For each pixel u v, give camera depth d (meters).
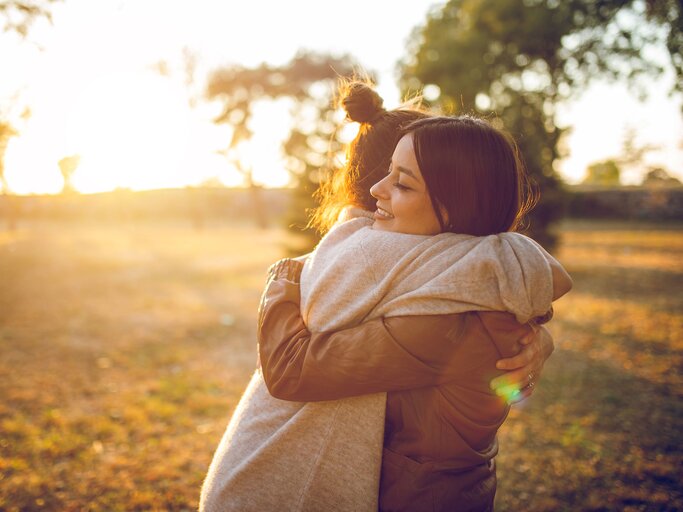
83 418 4.20
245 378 5.43
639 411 4.22
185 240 24.81
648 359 5.58
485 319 0.98
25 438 3.79
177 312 8.81
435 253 1.02
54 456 3.55
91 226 30.33
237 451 1.16
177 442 3.85
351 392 1.02
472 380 1.01
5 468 3.34
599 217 37.72
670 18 5.52
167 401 4.68
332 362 1.00
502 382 1.02
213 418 4.34
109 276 12.78
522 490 3.14
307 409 1.09
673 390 4.65
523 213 1.32
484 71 14.44
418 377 0.99
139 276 12.91
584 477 3.25
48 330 7.23
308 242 9.66
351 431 1.07
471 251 1.00
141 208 38.47
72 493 3.12
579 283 11.23
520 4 13.12
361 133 1.36
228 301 9.95
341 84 1.52
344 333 1.01
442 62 14.89
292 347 1.06
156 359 6.02
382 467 1.07
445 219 1.08
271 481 1.09
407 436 1.06
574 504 2.98
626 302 8.90
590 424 4.00
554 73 12.39
